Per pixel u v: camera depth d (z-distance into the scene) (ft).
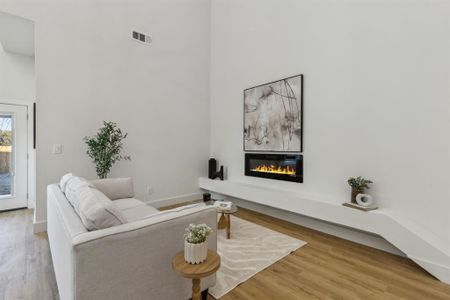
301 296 5.87
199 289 4.71
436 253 6.62
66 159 10.72
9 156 13.19
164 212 5.30
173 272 4.97
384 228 7.62
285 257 7.89
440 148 7.18
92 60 11.43
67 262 4.09
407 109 7.89
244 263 7.43
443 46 7.14
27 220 11.46
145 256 4.52
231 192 13.65
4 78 12.78
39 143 10.03
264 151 12.89
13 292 5.93
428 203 7.40
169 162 14.56
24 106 13.42
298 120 11.21
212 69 16.47
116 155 11.98
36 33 9.86
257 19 13.28
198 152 16.07
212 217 5.68
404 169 7.95
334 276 6.77
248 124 13.75
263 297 5.82
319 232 10.16
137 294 4.44
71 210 5.39
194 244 4.51
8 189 13.24
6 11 9.21
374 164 8.73
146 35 13.38
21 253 8.02
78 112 11.04
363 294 5.97
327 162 10.20
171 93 14.57
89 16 11.31
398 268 7.22
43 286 6.19
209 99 16.66
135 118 13.01
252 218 12.03
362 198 8.64
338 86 9.80
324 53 10.27
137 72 13.05
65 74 10.65
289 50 11.68
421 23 7.59
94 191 5.50
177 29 14.75
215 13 16.14
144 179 13.47
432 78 7.35
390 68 8.30
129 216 7.72
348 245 8.87
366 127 8.95
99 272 3.95
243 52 14.15
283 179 11.87
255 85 13.46
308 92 10.90
